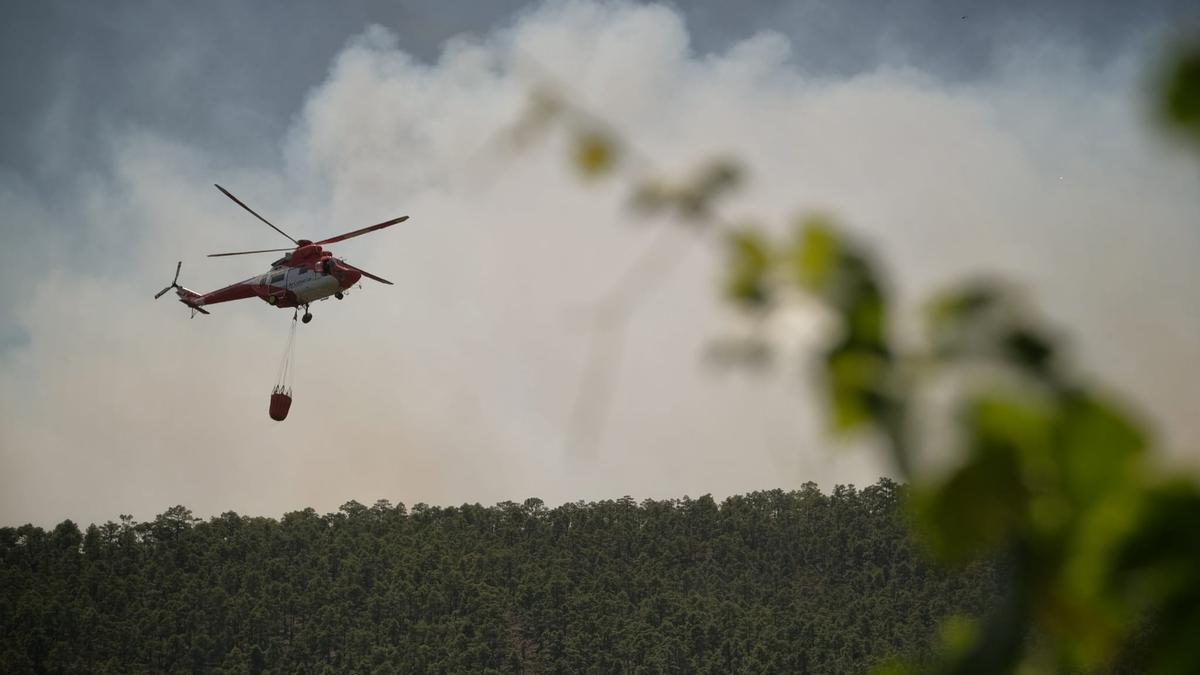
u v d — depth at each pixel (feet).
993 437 4.60
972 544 4.77
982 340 4.68
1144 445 4.54
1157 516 4.60
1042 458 4.60
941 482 4.66
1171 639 4.75
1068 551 4.75
